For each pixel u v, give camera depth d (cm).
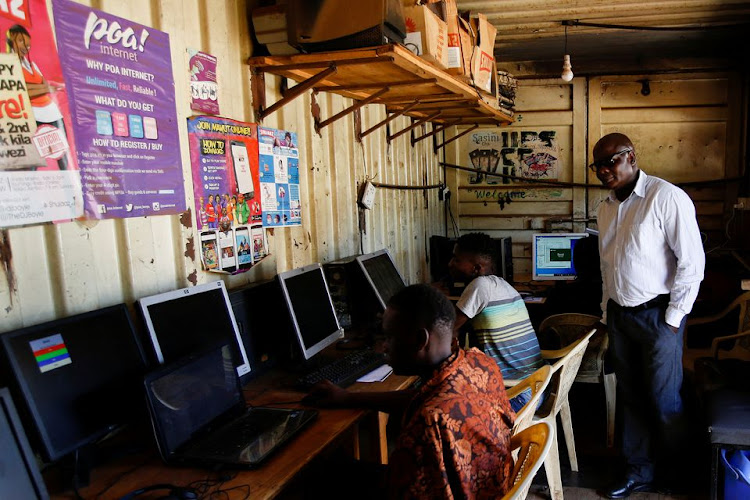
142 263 186
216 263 219
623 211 265
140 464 153
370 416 213
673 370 259
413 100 348
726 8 367
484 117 454
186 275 204
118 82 175
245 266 237
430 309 141
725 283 440
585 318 333
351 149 337
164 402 153
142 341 180
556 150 524
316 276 251
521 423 184
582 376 321
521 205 537
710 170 498
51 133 155
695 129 498
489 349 259
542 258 467
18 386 130
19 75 146
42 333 139
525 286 451
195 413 163
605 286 290
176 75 199
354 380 215
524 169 532
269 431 166
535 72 520
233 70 230
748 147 482
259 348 224
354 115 341
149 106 187
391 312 146
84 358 148
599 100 512
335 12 216
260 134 245
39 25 151
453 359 139
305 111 283
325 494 183
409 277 446
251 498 133
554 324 341
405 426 132
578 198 523
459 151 544
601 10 371
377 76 263
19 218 147
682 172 504
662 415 262
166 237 196
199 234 211
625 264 260
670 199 247
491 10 373
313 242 292
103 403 150
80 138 163
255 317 223
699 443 297
